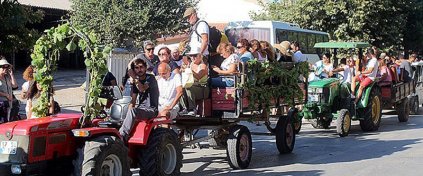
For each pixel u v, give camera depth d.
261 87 10.54
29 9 13.41
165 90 9.29
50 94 7.71
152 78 8.63
